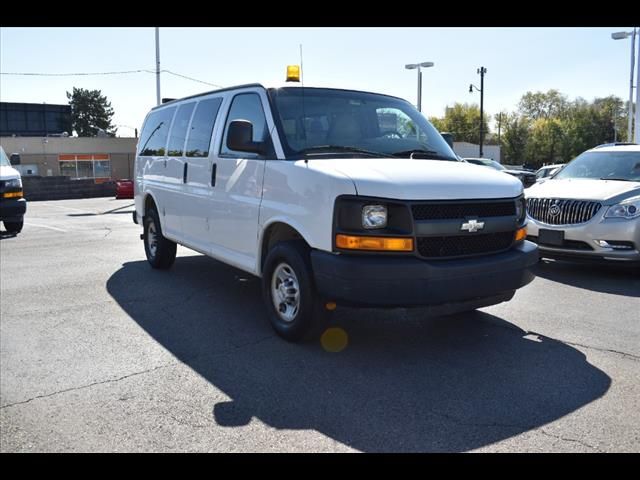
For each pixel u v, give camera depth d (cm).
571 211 748
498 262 442
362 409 363
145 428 342
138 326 539
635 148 864
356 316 566
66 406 372
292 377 414
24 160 4256
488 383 404
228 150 567
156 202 757
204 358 454
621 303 621
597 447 318
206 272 780
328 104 534
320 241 433
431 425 342
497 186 462
